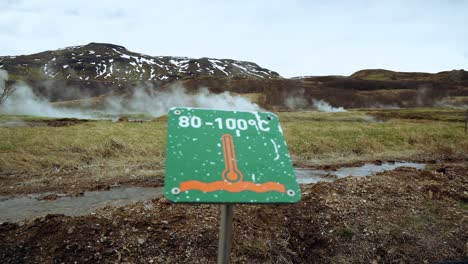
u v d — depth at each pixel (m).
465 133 21.36
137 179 9.20
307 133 18.88
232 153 2.44
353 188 6.45
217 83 121.38
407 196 6.21
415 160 13.91
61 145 12.26
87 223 4.44
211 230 4.48
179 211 5.14
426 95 114.75
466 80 147.38
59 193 7.79
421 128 23.89
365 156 14.20
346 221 5.07
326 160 13.20
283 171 2.47
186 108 2.58
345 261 4.27
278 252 4.30
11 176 9.10
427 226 5.07
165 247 4.15
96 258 3.87
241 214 5.05
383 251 4.45
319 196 5.89
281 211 5.25
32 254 3.89
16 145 12.08
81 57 182.25
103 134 15.52
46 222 4.47
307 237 4.63
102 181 8.92
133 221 4.58
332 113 54.34
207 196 2.21
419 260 4.32
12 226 4.47
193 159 2.33
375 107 106.00
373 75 176.75
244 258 4.13
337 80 139.88
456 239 4.77
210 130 2.51
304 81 138.88
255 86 116.88
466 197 6.30
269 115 2.77
